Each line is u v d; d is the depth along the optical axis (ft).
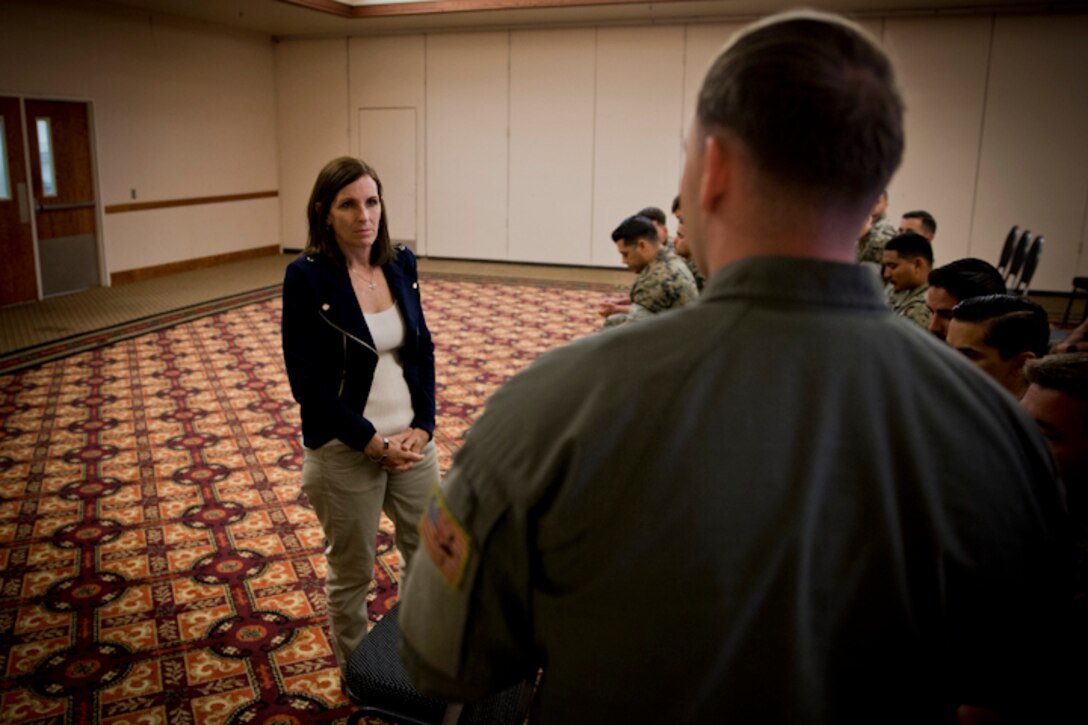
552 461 2.15
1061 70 30.19
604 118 36.19
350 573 7.24
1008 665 2.26
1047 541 2.21
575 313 26.84
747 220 2.20
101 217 30.73
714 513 2.07
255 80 39.29
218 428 15.46
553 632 2.28
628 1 30.58
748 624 2.08
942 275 7.72
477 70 37.55
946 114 31.86
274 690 7.84
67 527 11.25
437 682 2.44
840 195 2.12
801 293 2.14
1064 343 6.01
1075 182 30.86
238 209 38.75
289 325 6.71
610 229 37.22
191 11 32.63
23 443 14.46
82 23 29.25
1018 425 2.22
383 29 37.63
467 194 39.11
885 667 2.13
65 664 8.18
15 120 26.96
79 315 25.55
